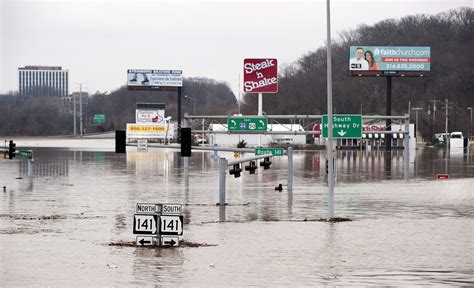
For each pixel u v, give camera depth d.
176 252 68.94
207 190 143.00
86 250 70.06
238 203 118.75
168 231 72.56
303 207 112.62
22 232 84.25
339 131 105.62
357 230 85.50
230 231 84.75
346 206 113.88
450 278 56.91
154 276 57.19
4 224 92.06
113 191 141.38
